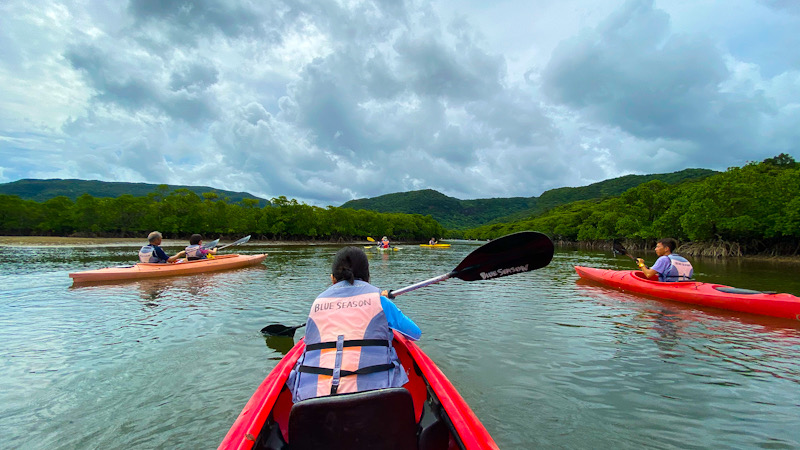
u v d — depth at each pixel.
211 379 4.04
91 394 3.69
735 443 2.88
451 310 7.46
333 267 2.68
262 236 69.50
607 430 3.06
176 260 12.70
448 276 3.98
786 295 6.91
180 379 4.04
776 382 3.98
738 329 6.02
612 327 6.14
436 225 131.12
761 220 30.50
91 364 4.44
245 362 4.52
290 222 69.12
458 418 2.19
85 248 32.22
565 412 3.35
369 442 1.82
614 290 10.09
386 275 13.67
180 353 4.82
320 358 2.19
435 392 2.53
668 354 4.81
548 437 2.96
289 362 3.13
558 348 5.05
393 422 1.83
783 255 31.20
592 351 4.94
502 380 4.02
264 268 15.32
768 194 31.02
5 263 16.39
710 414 3.31
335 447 1.80
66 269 13.91
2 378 4.04
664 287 8.57
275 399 2.42
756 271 17.44
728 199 31.72
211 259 14.09
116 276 10.61
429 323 6.39
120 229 58.91
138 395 3.67
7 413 3.31
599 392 3.74
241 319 6.50
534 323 6.38
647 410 3.39
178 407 3.44
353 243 72.44
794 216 27.41
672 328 6.05
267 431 2.28
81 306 7.49
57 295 8.66
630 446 2.84
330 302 2.37
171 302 7.94
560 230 78.69
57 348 4.98
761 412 3.36
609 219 51.03
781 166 61.44
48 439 2.92
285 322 6.32
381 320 2.32
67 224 56.09
